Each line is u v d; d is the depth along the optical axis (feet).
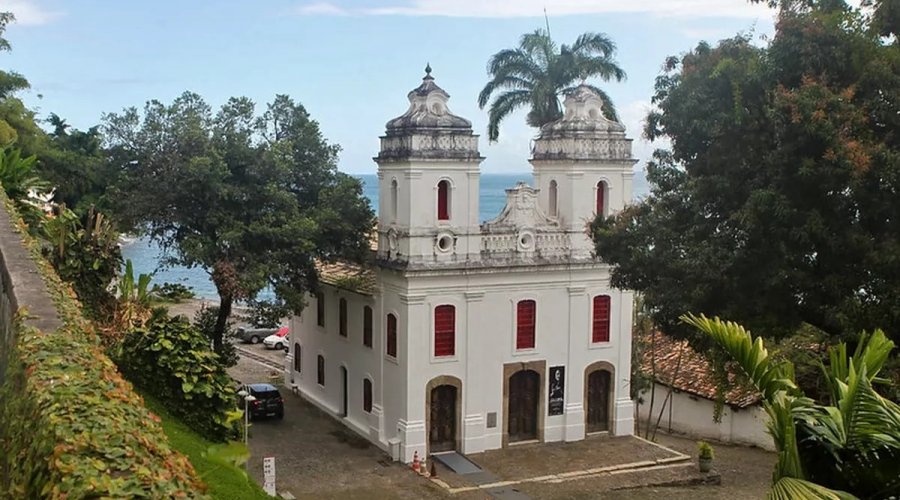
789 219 57.41
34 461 20.71
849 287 58.03
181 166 98.37
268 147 103.14
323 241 104.22
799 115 56.18
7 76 124.98
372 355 105.29
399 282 98.89
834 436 31.60
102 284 68.13
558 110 129.59
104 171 102.89
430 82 99.50
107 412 22.47
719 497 88.28
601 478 93.35
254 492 50.21
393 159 99.19
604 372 109.40
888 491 31.42
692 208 66.18
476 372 101.71
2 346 41.81
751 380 35.50
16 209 72.64
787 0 64.95
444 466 96.99
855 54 59.06
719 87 63.36
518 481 91.97
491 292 101.96
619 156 107.76
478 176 100.83
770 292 60.49
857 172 54.60
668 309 66.03
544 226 104.83
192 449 49.85
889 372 52.85
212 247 97.45
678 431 115.96
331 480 91.04
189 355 57.62
